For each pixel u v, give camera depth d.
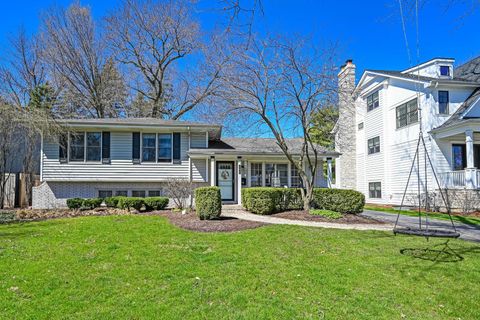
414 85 16.92
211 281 4.59
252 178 15.39
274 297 4.09
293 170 15.73
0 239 7.14
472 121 13.61
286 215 10.61
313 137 17.27
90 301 3.95
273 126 11.58
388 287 4.44
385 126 19.27
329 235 7.46
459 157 16.03
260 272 4.96
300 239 7.05
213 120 13.20
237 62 10.90
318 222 9.55
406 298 4.11
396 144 18.39
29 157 16.00
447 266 5.28
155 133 14.91
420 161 16.55
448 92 16.05
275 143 16.45
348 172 21.98
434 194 15.34
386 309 3.82
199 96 21.80
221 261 5.50
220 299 4.03
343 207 11.33
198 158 15.02
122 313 3.64
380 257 5.77
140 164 14.67
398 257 5.78
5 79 20.80
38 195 14.05
